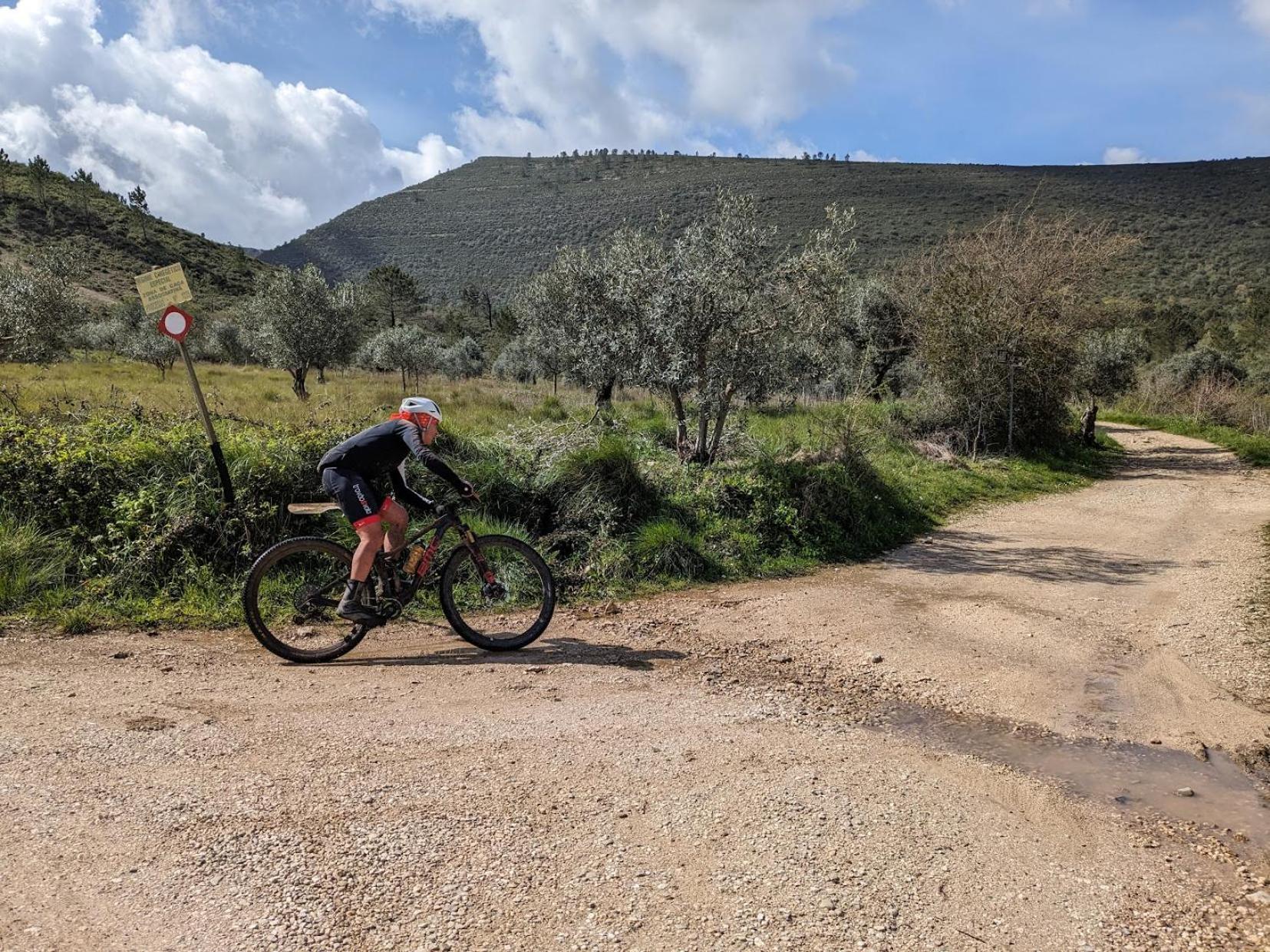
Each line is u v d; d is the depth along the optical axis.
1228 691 4.72
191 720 3.88
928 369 20.16
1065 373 19.67
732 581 7.49
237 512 6.44
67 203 113.56
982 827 3.15
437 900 2.55
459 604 6.17
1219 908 2.67
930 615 6.35
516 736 3.85
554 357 24.17
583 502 7.94
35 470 6.48
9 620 5.40
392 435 5.00
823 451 11.20
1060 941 2.47
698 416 10.85
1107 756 3.90
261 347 28.09
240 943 2.31
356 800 3.16
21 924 2.34
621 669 4.96
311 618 5.45
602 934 2.41
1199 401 30.12
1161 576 7.77
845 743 3.95
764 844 2.94
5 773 3.23
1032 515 12.02
